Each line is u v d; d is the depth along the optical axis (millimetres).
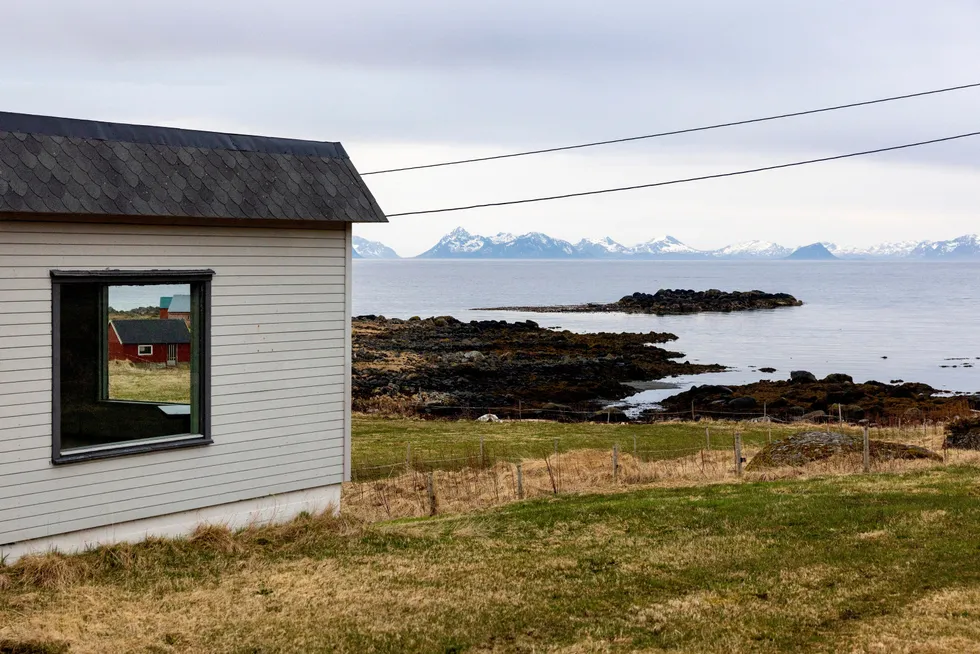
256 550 11477
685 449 24344
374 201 12469
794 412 41469
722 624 8898
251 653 8336
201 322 11180
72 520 10203
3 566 9664
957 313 117750
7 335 9562
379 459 22641
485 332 81500
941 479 16094
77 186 9930
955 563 10703
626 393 50938
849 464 18672
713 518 13586
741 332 90188
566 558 11484
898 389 46625
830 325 98688
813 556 11266
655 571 10859
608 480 18078
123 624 8867
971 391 51188
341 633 8844
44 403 9883
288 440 12180
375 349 66312
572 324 102812
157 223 10664
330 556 11523
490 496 16812
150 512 10883
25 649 8062
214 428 11375
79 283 10141
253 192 11383
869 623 8789
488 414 37594
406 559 11469
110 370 10562
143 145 10844
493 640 8680
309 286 12234
